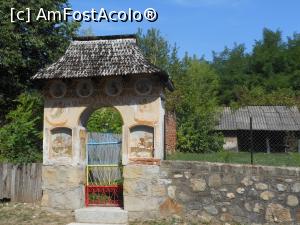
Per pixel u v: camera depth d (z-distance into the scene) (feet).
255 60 189.67
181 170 34.73
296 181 32.32
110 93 36.11
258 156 86.28
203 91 122.93
